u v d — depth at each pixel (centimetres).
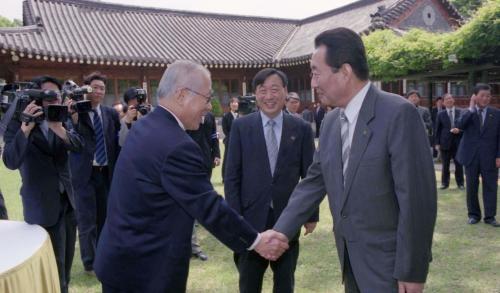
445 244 489
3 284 190
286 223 227
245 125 296
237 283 402
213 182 897
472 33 938
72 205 343
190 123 208
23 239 241
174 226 192
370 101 191
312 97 2023
